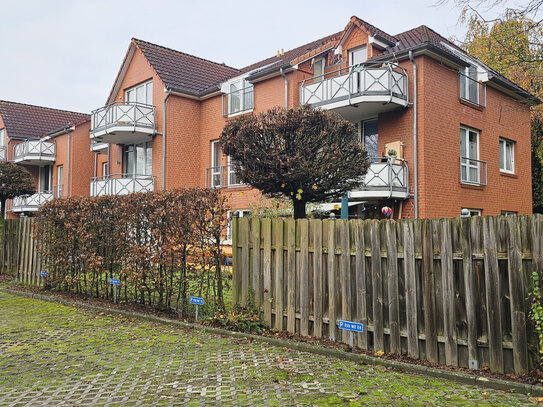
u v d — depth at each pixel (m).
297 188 7.66
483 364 4.88
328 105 14.09
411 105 13.55
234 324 6.88
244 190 17.69
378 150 14.35
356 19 15.83
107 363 5.55
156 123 19.41
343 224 6.01
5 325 7.55
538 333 4.57
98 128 19.78
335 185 7.71
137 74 20.64
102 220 9.31
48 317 8.16
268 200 14.63
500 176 16.86
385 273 5.64
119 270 9.00
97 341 6.52
